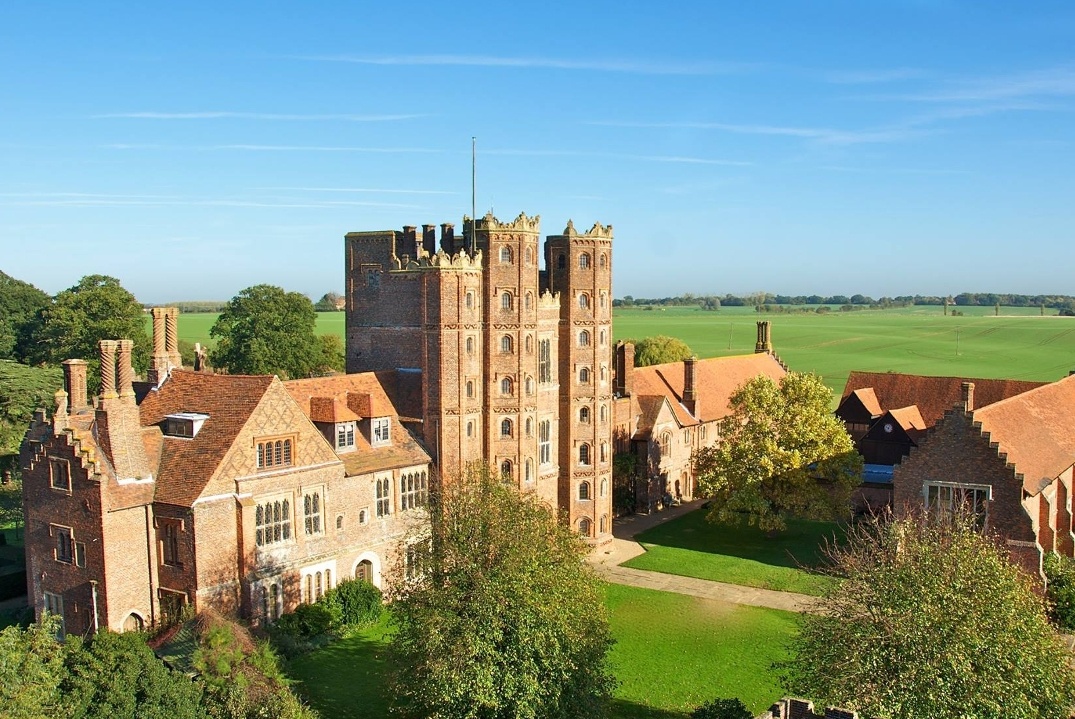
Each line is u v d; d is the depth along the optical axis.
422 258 69.38
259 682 40.53
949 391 101.31
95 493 53.75
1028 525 61.94
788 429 77.69
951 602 37.66
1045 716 37.19
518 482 73.12
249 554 56.62
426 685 41.22
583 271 78.38
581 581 45.12
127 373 56.19
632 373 94.88
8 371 102.88
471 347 70.69
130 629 55.47
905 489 66.12
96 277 123.06
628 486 92.00
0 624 59.72
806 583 70.19
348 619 59.62
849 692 38.00
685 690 51.22
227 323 131.88
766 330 126.19
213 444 56.53
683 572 73.50
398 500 67.31
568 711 41.62
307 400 65.06
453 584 42.91
